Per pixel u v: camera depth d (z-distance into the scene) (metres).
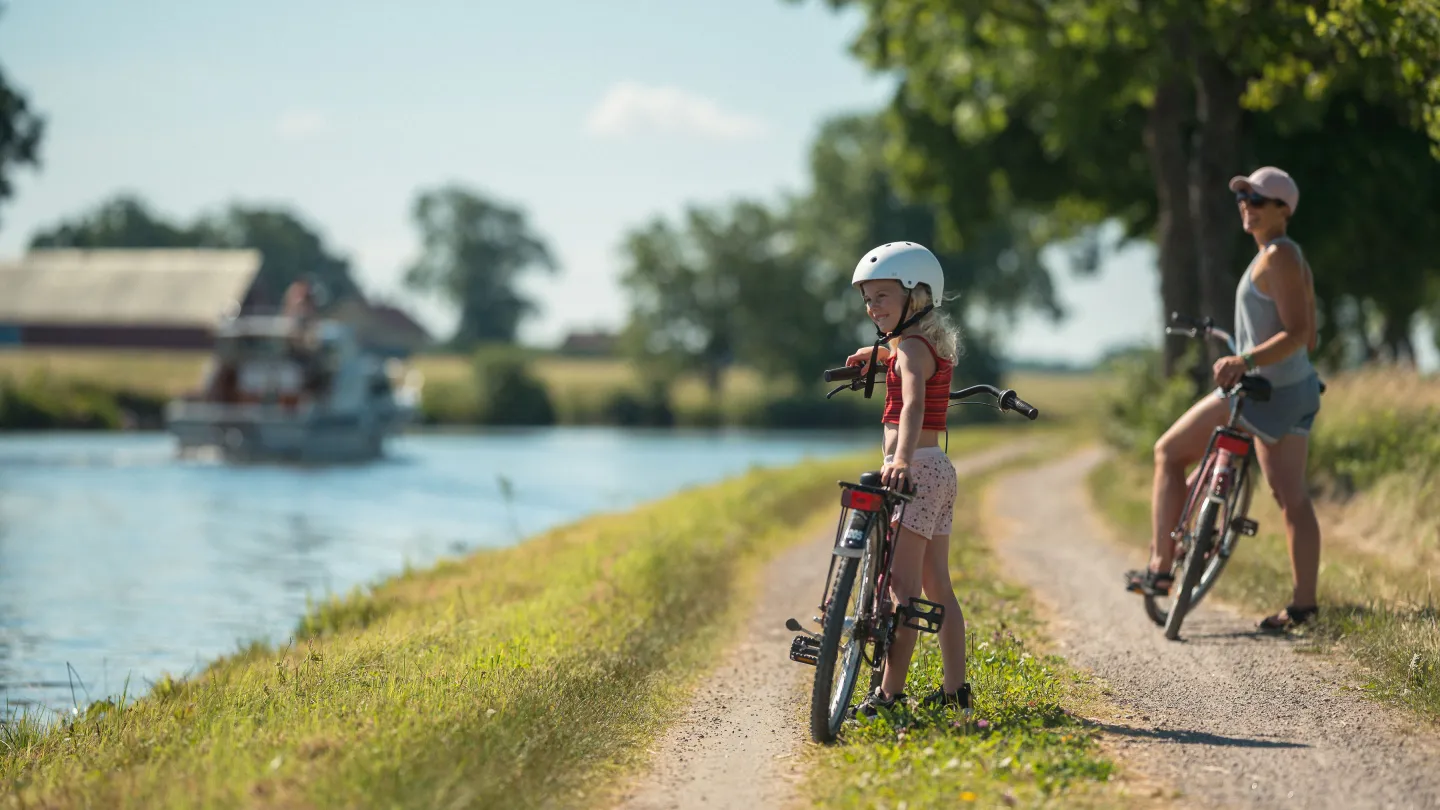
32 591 25.22
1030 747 9.28
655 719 10.93
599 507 44.62
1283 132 44.06
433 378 138.25
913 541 10.27
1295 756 9.34
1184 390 34.09
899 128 52.31
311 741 8.97
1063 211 55.38
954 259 140.38
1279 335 14.28
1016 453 57.47
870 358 10.63
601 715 10.55
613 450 85.44
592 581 18.47
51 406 89.81
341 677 11.85
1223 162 31.36
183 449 66.94
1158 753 9.41
